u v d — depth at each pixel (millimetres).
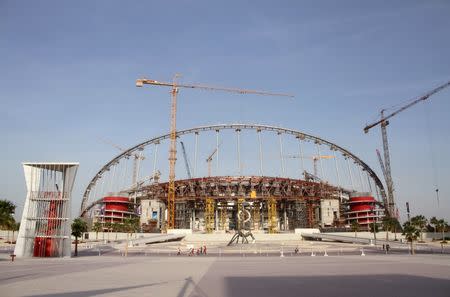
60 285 37344
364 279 41688
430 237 183375
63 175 87750
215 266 60781
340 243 163000
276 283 39094
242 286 37031
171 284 38344
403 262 65250
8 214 115750
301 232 195125
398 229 185750
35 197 86375
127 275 46781
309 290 34156
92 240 181125
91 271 52000
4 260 74812
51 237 84625
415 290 33562
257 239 189500
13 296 30688
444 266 56438
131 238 176875
